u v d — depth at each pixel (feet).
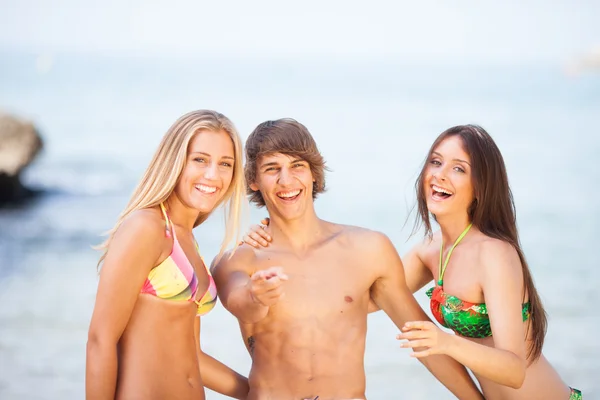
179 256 14.42
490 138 17.02
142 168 112.88
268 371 15.89
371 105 205.46
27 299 50.67
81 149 129.08
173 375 14.10
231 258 16.19
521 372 15.12
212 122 14.87
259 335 16.05
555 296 51.03
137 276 13.84
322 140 138.92
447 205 16.94
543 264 60.18
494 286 16.06
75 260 63.46
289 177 15.80
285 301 15.93
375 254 16.63
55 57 395.75
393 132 152.25
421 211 17.81
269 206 16.38
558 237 69.46
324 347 15.79
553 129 151.12
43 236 72.95
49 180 98.68
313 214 16.72
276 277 13.53
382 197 86.43
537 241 68.08
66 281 56.03
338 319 16.02
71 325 45.19
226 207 15.67
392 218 76.48
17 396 34.68
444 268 17.25
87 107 196.54
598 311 47.39
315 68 336.08
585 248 65.10
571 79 286.46
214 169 14.73
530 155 117.70
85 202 89.66
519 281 16.20
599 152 119.65
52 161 113.70
